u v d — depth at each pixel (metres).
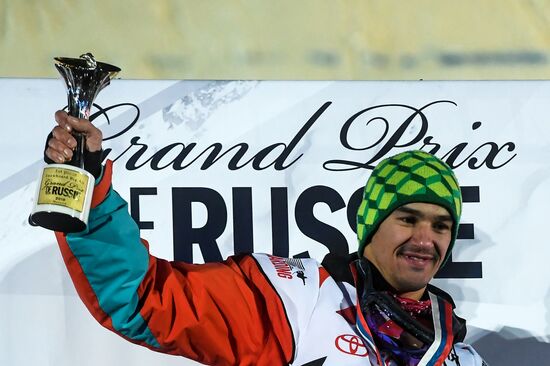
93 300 6.50
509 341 8.75
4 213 8.45
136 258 6.46
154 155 8.62
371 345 7.01
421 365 7.05
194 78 8.73
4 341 8.41
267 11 8.81
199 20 8.76
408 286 7.35
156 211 8.60
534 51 9.00
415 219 7.31
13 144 8.51
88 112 6.42
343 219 8.73
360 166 8.77
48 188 5.96
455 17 8.97
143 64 8.69
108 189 6.37
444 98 8.89
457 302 8.77
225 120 8.71
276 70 8.78
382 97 8.85
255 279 7.22
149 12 8.72
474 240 8.82
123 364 8.53
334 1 8.87
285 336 6.95
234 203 8.68
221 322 6.90
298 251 8.70
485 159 8.86
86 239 6.31
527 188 8.87
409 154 7.60
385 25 8.92
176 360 8.59
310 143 8.77
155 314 6.58
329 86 8.80
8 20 8.62
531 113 8.92
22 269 8.46
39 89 8.57
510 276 8.80
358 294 7.31
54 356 8.45
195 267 7.16
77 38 8.66
